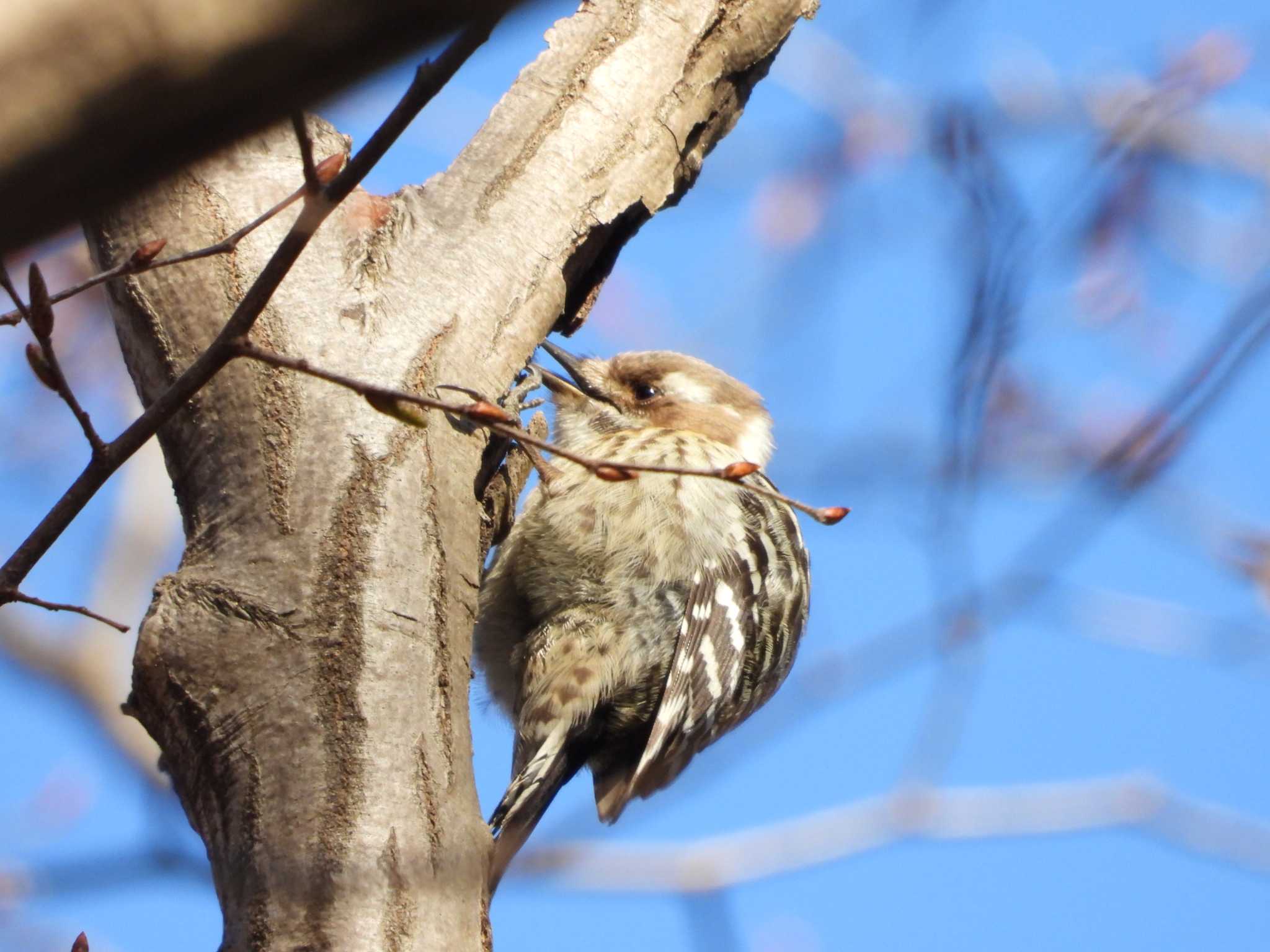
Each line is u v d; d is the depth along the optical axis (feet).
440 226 27.09
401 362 24.77
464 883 21.21
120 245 25.46
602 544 33.06
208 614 22.20
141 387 25.48
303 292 24.86
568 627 32.83
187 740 22.00
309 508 22.91
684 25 31.30
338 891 20.38
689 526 33.55
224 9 10.85
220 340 18.28
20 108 10.75
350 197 26.43
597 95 30.04
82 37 10.69
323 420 23.61
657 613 32.94
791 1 32.48
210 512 23.40
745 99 32.71
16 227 11.23
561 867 36.42
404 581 22.80
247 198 25.71
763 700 38.11
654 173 30.09
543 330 27.48
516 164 28.68
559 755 32.37
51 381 18.38
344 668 21.88
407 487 23.54
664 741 32.65
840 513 20.81
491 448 27.71
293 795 21.06
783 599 37.22
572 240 28.53
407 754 21.62
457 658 23.20
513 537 33.63
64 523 18.89
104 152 11.11
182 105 11.09
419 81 16.56
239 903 20.68
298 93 11.34
